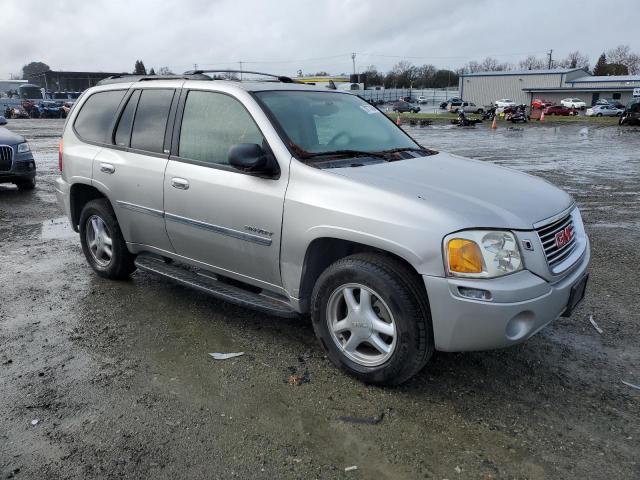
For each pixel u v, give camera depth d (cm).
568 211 351
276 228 354
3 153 973
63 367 358
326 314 346
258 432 291
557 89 7225
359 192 322
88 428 294
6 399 321
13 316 439
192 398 322
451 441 284
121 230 480
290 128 374
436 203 305
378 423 298
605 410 311
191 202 402
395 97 9169
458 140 2459
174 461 269
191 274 434
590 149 1956
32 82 10244
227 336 404
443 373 350
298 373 351
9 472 261
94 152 491
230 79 432
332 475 259
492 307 287
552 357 372
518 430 293
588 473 260
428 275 295
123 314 443
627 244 655
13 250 626
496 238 294
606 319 432
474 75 7800
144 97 462
